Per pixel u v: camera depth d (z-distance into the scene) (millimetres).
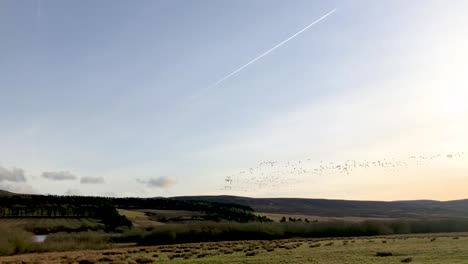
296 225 126312
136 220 174250
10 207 169625
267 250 59781
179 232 117562
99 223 154500
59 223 146750
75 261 52438
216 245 82188
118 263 47406
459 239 67688
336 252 51562
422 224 123625
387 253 47312
